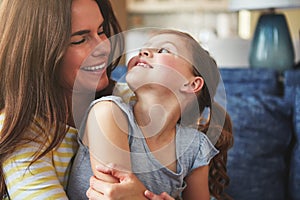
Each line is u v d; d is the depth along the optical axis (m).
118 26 1.04
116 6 2.17
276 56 2.08
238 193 1.57
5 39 0.90
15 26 0.89
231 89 1.79
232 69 1.85
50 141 0.88
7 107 0.88
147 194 0.80
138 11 5.61
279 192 1.60
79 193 0.89
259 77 1.82
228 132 1.03
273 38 2.09
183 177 0.89
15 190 0.86
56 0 0.87
